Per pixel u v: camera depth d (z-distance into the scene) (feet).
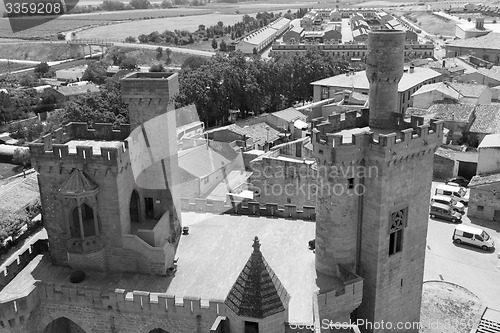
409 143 183.01
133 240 196.54
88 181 188.14
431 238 336.29
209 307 171.83
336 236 188.75
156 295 177.47
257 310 145.38
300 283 188.96
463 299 267.18
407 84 577.84
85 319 186.39
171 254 202.39
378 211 183.83
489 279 288.51
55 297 185.88
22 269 203.82
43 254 215.31
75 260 199.21
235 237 225.97
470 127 489.67
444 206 362.94
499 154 372.99
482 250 320.29
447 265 303.27
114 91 540.11
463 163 428.56
